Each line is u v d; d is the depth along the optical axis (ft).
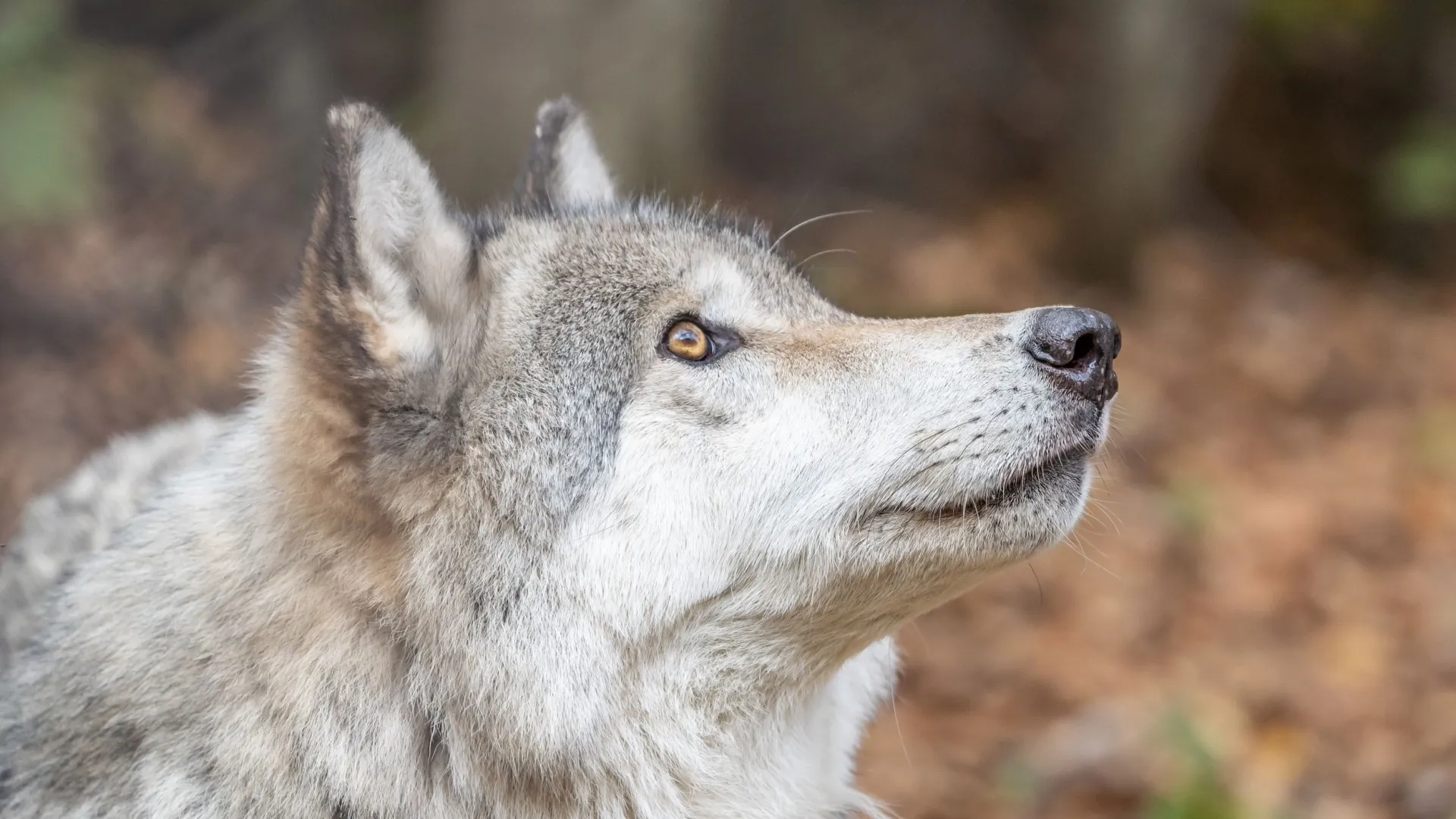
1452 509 52.80
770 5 72.18
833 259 64.39
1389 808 32.24
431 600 18.62
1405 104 88.48
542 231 21.02
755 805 20.42
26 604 24.91
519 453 18.79
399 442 18.70
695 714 19.45
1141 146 70.64
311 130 56.90
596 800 19.25
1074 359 19.43
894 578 19.44
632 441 19.21
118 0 58.70
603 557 18.76
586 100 48.11
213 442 22.88
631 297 19.97
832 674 20.54
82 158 44.42
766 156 72.43
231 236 51.93
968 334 19.86
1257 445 59.21
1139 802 32.89
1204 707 36.52
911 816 32.76
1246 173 88.43
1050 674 39.75
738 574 19.20
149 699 18.88
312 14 59.36
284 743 18.49
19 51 44.88
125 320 47.03
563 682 18.62
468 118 48.03
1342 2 87.45
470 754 18.92
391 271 18.70
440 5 49.32
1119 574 45.39
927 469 19.06
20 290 46.55
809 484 19.17
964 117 79.87
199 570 19.66
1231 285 77.61
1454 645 40.91
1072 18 81.51
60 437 42.29
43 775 19.38
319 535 19.13
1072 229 72.64
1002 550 19.36
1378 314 77.97
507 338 19.31
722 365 19.80
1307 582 46.34
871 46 76.84
